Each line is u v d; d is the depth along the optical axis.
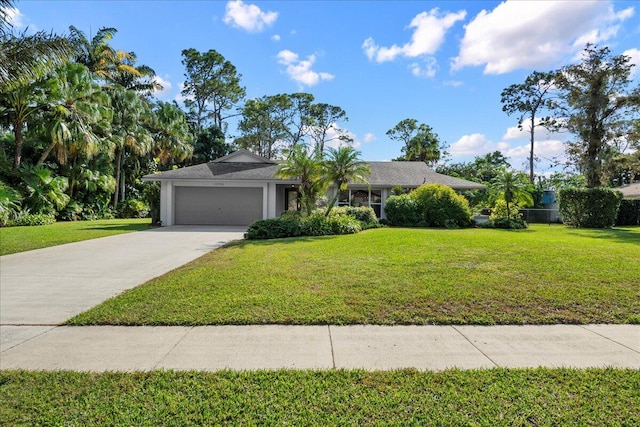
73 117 20.19
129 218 26.97
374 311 4.68
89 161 25.08
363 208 18.33
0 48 8.24
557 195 22.03
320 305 4.89
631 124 24.09
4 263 8.41
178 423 2.40
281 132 44.62
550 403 2.63
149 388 2.83
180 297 5.29
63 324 4.35
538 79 34.25
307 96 44.22
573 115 26.48
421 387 2.86
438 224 18.62
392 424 2.39
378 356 3.46
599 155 25.33
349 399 2.69
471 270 6.87
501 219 18.27
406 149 47.56
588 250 9.16
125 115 26.83
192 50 40.66
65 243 11.91
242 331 4.10
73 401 2.65
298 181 19.45
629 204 21.69
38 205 19.73
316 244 10.83
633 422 2.40
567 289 5.59
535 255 8.40
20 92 18.02
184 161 37.03
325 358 3.42
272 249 10.04
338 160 15.94
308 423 2.40
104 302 5.16
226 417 2.47
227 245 11.40
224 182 19.66
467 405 2.61
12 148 21.95
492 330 4.16
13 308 4.99
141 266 8.06
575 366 3.24
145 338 3.91
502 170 19.69
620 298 5.18
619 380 2.96
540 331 4.13
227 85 42.97
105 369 3.17
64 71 19.73
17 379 2.97
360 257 8.36
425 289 5.60
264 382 2.93
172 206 19.72
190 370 3.15
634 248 9.54
